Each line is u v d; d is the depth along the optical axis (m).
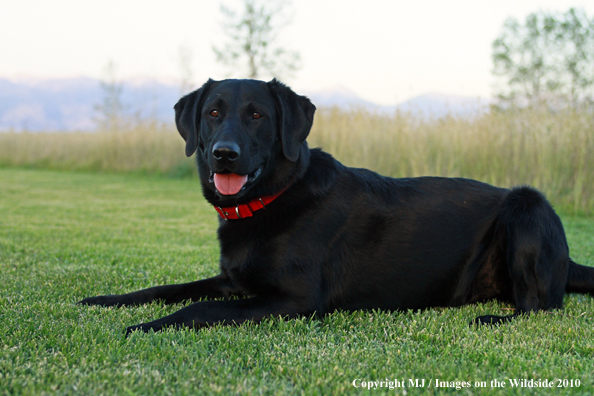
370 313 2.63
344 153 10.54
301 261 2.48
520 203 2.76
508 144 8.36
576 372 1.74
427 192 2.88
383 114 10.86
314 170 2.69
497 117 8.80
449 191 2.92
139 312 2.53
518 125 8.47
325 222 2.58
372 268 2.68
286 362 1.80
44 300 2.70
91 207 8.48
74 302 2.73
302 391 1.54
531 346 2.03
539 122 8.16
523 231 2.69
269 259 2.47
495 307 2.79
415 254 2.72
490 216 2.88
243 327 2.23
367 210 2.69
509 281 2.80
